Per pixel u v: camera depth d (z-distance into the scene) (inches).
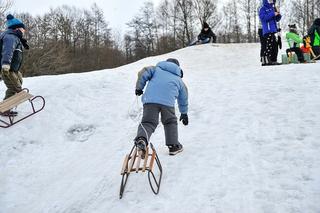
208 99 287.6
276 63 415.8
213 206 146.5
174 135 193.8
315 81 284.0
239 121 231.1
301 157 173.0
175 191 162.4
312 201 139.5
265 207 140.4
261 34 418.0
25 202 189.2
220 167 176.6
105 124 272.2
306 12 1701.5
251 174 165.8
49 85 339.6
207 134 221.1
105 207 161.5
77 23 2428.6
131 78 377.4
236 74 359.9
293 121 215.6
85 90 327.0
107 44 2564.0
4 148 240.5
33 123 268.7
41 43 1466.5
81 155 231.0
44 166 223.1
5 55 263.1
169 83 186.1
